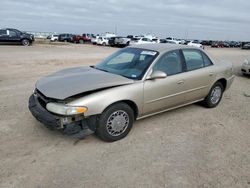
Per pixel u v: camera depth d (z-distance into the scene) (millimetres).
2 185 2699
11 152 3365
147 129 4262
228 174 3035
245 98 6586
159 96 4188
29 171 2961
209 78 5113
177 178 2916
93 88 3469
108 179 2857
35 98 3863
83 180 2826
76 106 3281
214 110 5406
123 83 3734
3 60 12648
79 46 31016
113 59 4738
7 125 4199
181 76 4504
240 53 30578
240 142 3904
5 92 6324
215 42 57000
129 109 3820
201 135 4109
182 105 4828
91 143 3701
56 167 3059
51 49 22328
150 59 4199
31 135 3875
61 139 3783
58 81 3795
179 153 3490
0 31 23609
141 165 3158
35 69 10359
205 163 3258
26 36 25047
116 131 3752
